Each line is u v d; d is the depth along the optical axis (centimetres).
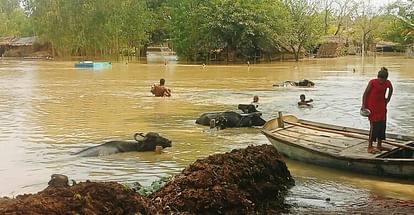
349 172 1073
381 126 1096
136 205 656
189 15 6178
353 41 9694
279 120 1359
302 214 820
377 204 875
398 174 1012
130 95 2617
